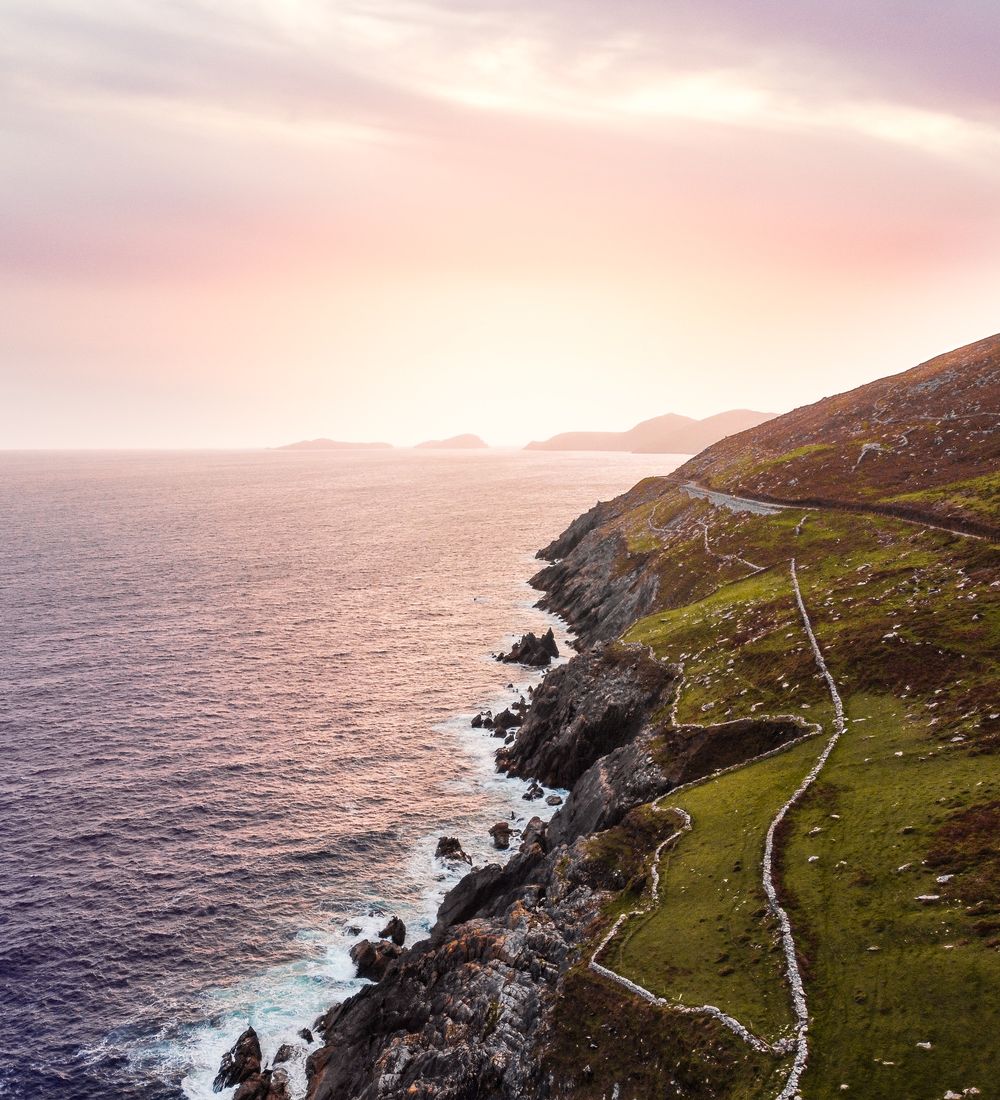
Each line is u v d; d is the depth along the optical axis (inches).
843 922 1310.3
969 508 3068.4
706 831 1738.4
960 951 1159.6
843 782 1712.6
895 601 2480.3
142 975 1873.8
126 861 2295.8
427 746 3117.6
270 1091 1557.6
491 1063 1344.7
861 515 3612.2
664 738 2246.6
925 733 1777.8
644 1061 1210.0
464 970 1608.0
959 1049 1021.2
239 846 2391.7
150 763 2886.3
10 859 2282.2
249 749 3036.4
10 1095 1561.3
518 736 3073.3
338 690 3690.9
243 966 1913.1
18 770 2790.4
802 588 2974.9
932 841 1414.9
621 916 1536.7
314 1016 1768.0
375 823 2539.4
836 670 2177.7
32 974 1863.9
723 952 1346.0
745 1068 1111.0
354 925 2060.8
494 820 2566.4
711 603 3257.9
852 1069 1046.4
